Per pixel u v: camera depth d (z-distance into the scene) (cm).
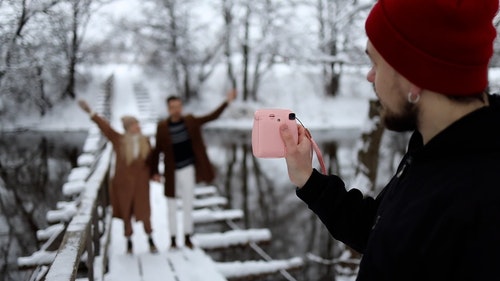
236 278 542
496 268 69
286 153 130
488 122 78
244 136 2175
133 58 2786
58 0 517
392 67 86
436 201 77
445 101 82
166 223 649
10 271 580
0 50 473
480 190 74
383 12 87
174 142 521
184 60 2517
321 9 1930
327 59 826
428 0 80
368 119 573
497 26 154
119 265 489
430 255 75
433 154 82
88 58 2120
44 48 557
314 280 739
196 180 537
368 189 562
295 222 1005
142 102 2195
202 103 2625
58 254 247
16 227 761
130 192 512
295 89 2775
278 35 2109
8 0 457
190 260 508
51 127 1573
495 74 393
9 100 753
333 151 1783
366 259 86
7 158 1292
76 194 626
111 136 516
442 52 79
